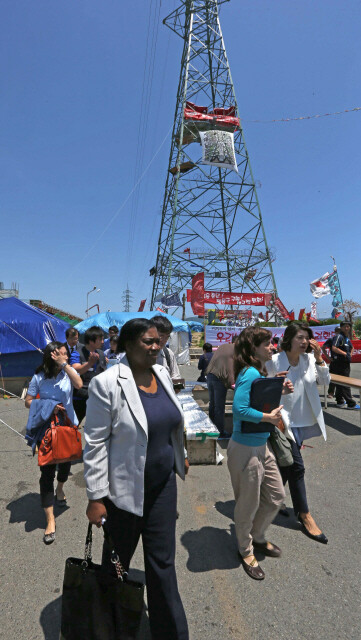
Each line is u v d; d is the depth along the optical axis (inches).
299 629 83.4
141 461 70.7
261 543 112.3
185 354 724.0
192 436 184.1
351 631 82.7
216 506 143.8
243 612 88.5
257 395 97.0
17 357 378.0
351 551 113.1
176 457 82.0
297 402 125.7
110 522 72.5
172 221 1301.7
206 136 1229.1
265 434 100.9
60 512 138.5
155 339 75.9
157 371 83.0
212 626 84.4
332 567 105.5
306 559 109.2
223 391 219.3
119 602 67.0
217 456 189.2
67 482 166.7
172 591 71.8
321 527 127.0
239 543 105.1
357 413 296.0
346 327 310.3
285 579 100.4
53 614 88.4
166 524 73.7
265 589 96.4
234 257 1412.4
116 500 70.6
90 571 68.1
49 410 126.5
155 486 74.0
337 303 853.8
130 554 74.1
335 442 221.9
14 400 354.9
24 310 404.5
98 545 117.3
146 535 73.3
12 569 104.9
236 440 101.6
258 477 99.4
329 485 161.2
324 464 186.4
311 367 128.6
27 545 116.9
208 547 115.7
